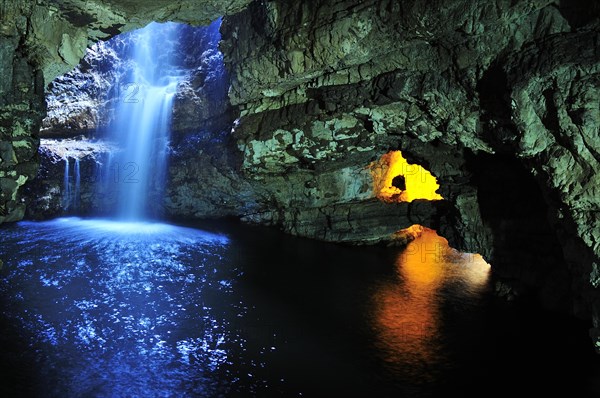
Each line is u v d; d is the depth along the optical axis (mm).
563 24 7762
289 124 13109
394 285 12719
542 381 8227
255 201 17641
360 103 11367
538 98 7934
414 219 14938
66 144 18516
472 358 8938
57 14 8328
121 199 18438
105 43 19281
